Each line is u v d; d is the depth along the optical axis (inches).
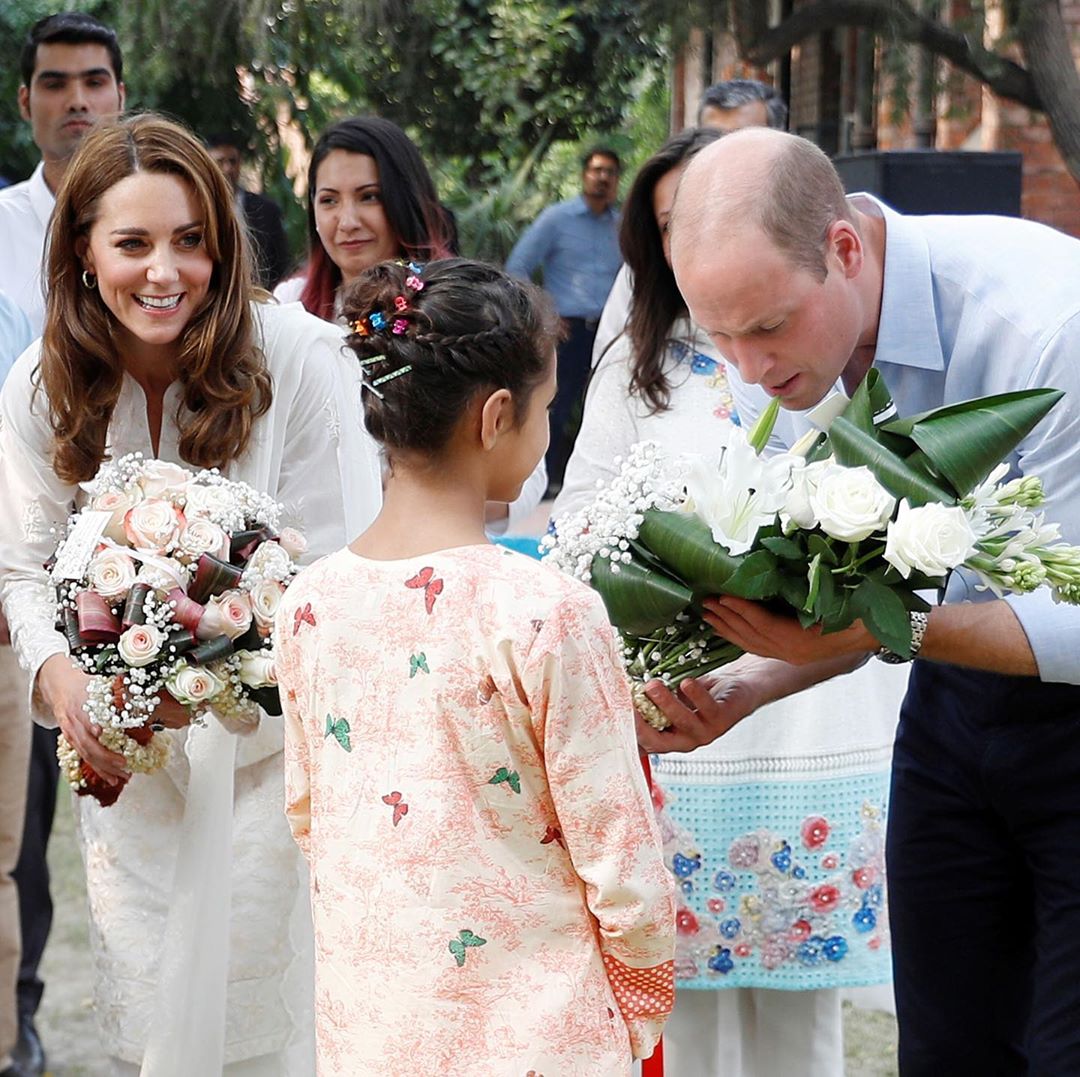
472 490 85.0
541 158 483.5
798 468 89.7
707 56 481.1
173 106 424.5
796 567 89.1
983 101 355.6
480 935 81.0
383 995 82.4
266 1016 115.5
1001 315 98.0
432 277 83.5
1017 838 107.6
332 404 117.7
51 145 173.8
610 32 470.3
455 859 81.0
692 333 135.2
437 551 83.4
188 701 104.0
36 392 114.6
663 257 132.9
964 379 100.9
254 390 113.3
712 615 94.0
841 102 426.9
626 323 136.8
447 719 81.0
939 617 95.0
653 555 93.4
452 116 482.0
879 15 320.8
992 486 90.0
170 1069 111.1
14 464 115.8
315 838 86.7
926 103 321.4
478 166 490.6
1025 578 87.3
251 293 115.5
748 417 117.0
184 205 108.5
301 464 117.9
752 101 171.5
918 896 113.3
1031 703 104.2
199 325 111.2
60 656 111.3
